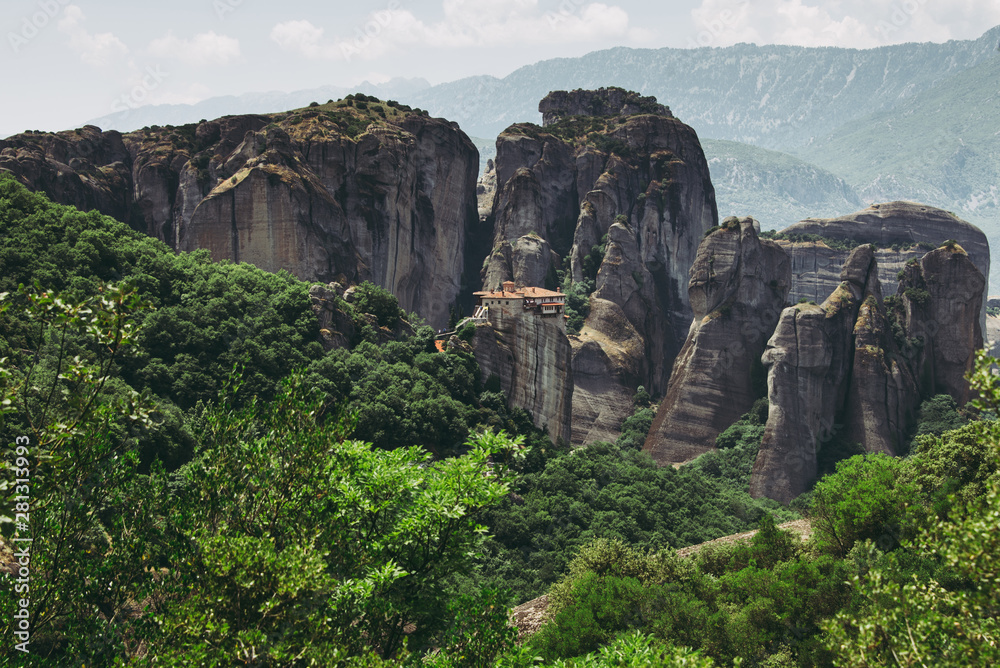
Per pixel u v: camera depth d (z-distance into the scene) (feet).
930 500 217.56
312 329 431.84
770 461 530.27
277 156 568.82
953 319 590.14
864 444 546.26
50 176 558.97
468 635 120.16
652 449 596.29
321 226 566.36
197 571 116.98
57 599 114.11
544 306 509.35
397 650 123.34
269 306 433.07
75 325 108.78
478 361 476.54
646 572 221.46
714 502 454.40
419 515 124.67
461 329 481.87
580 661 127.24
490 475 131.44
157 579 131.54
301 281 521.24
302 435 134.10
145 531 126.31
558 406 513.86
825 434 554.46
